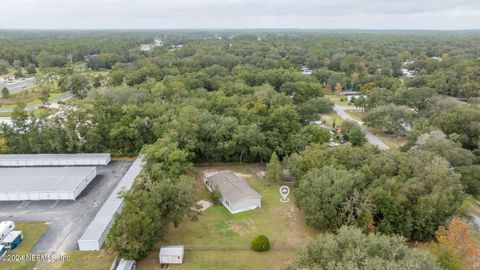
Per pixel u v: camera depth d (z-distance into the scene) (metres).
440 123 61.38
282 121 60.22
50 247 36.06
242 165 58.34
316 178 39.91
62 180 48.28
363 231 35.59
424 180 38.59
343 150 47.28
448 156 46.62
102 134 60.16
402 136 73.69
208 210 44.34
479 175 44.06
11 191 44.91
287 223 41.31
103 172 54.25
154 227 33.59
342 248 26.14
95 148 60.19
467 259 28.02
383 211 36.75
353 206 37.22
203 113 59.69
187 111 58.81
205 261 34.22
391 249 25.02
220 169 56.84
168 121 60.62
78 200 45.62
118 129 58.22
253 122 59.44
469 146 57.66
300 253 28.25
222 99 70.69
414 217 36.56
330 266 23.61
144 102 73.56
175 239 37.81
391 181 38.16
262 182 52.31
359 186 39.16
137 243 31.58
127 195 36.34
